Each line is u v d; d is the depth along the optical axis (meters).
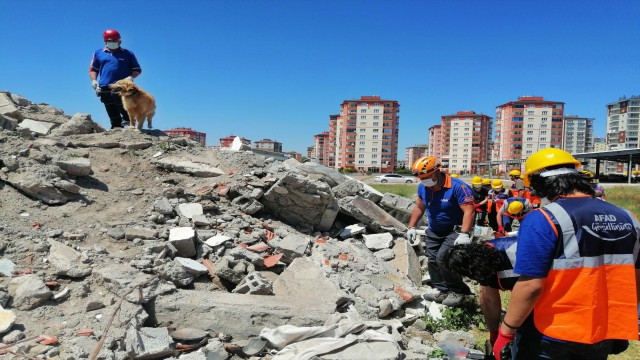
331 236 6.50
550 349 2.18
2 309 3.43
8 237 4.39
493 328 2.85
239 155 7.79
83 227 4.98
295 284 4.67
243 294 4.26
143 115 8.51
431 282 5.52
